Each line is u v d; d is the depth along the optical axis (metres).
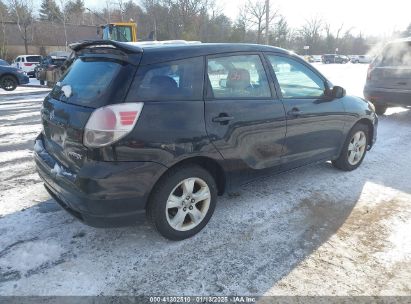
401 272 2.89
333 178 4.76
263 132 3.61
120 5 50.19
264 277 2.81
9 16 51.06
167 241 3.26
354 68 33.59
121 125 2.69
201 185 3.27
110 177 2.69
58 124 3.03
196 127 3.04
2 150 5.93
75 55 3.56
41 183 4.50
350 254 3.12
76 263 2.93
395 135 7.07
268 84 3.74
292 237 3.36
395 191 4.38
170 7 51.16
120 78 2.79
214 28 51.69
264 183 4.56
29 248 3.11
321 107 4.23
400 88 7.95
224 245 3.21
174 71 3.02
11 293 2.59
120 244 3.20
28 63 28.88
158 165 2.87
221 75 3.33
